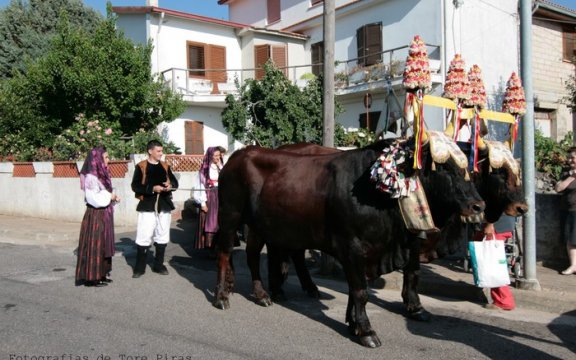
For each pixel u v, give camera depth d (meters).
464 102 5.29
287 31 21.86
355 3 18.48
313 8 21.34
